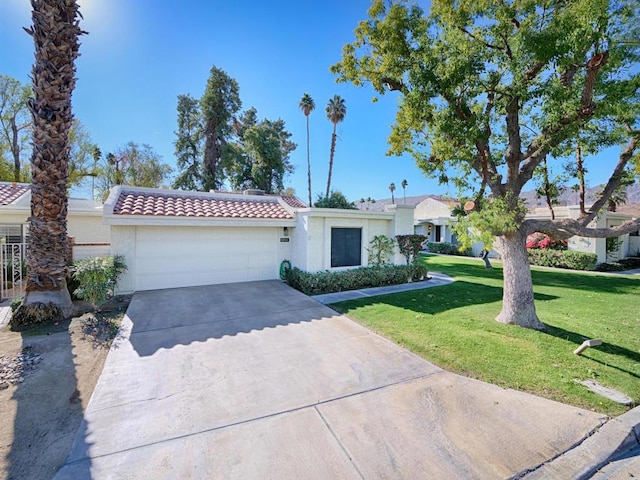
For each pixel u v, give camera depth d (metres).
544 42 4.68
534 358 5.05
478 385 4.26
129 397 3.94
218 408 3.71
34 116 6.94
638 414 3.61
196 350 5.44
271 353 5.33
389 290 10.66
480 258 23.53
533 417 3.55
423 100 6.15
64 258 7.34
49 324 6.74
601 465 2.90
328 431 3.30
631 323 7.02
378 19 6.77
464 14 5.78
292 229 12.49
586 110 5.06
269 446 3.07
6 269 9.67
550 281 13.58
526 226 6.76
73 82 7.36
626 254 21.98
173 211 10.52
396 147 7.99
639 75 5.19
